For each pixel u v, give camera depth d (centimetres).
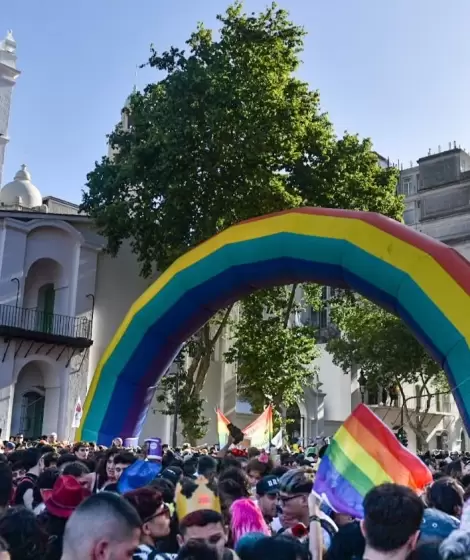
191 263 1369
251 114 2531
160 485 588
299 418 4206
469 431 987
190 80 2538
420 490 530
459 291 1026
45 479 686
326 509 551
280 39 2728
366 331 3884
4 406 2609
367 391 4766
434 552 383
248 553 405
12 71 3183
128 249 3095
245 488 652
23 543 393
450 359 1023
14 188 3331
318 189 2709
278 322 2866
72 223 2927
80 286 2892
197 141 2514
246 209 2559
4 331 2595
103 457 840
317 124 2761
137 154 2558
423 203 5406
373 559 342
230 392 3444
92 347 2908
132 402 1460
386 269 1109
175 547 518
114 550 311
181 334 1442
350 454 521
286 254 1245
